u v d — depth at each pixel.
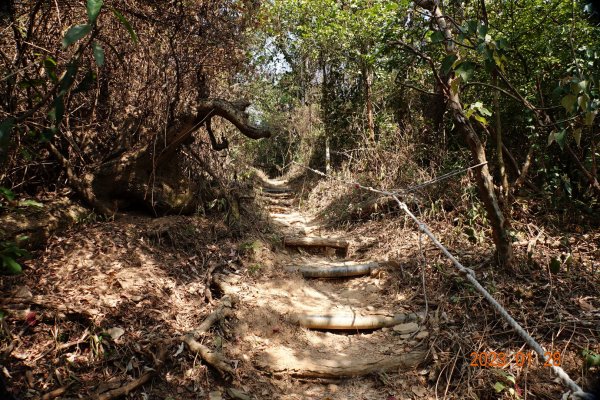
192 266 3.81
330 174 7.90
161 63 4.12
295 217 6.72
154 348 2.75
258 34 6.65
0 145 1.68
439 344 3.04
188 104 4.26
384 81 7.09
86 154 4.23
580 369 2.69
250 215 5.28
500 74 3.10
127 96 4.34
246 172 7.16
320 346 3.23
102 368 2.56
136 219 4.21
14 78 2.87
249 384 2.76
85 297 2.95
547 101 4.36
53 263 3.23
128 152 4.26
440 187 5.00
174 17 3.88
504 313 1.77
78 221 3.77
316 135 9.88
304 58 9.65
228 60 4.52
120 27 3.77
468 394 2.65
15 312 2.64
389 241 4.71
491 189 3.49
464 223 4.57
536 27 4.49
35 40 3.23
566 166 4.60
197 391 2.62
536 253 3.79
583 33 4.25
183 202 4.54
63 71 3.44
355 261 4.62
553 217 4.25
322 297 3.88
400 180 5.67
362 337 3.36
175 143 4.28
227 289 3.61
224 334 3.10
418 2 3.54
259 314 3.35
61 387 2.36
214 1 4.15
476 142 3.42
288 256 4.74
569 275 3.47
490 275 3.53
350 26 7.04
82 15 3.49
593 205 4.42
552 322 3.01
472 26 2.62
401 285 3.87
